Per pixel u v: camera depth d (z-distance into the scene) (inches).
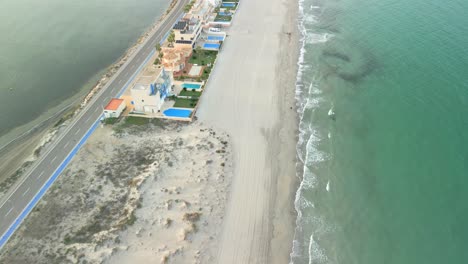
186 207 2568.9
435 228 2442.2
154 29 5255.9
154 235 2370.8
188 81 4060.0
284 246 2404.0
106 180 2795.3
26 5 6496.1
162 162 2925.7
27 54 4891.7
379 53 4409.5
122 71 4237.2
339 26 5196.9
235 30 5201.8
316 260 2320.4
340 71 4170.8
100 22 5826.8
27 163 3004.4
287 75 4173.2
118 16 6053.2
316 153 3110.2
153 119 3499.0
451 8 5280.5
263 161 3041.3
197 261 2263.8
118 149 3115.2
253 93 3878.0
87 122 3449.8
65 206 2583.7
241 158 3065.9
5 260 2234.3
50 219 2491.4
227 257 2322.8
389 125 3314.5
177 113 3563.0
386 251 2343.8
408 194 2689.5
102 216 2495.1
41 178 2837.1
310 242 2431.1
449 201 2603.3
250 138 3284.9
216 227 2496.3
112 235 2330.2
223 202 2674.7
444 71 3909.9
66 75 4439.0
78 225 2437.3
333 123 3422.7
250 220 2561.5
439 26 4810.5
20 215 2529.5
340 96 3772.1
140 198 2586.1
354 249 2375.7
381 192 2731.3
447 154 2955.2
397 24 5022.1
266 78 4128.9
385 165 2935.5
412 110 3442.4
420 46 4419.3
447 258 2261.3
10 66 4616.1
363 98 3698.3
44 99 4025.6
